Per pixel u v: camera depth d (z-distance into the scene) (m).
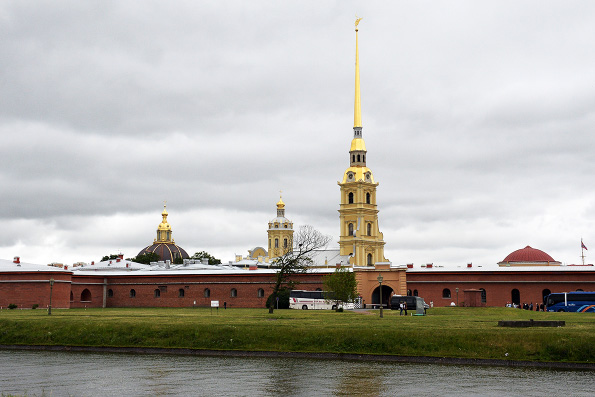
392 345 48.53
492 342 46.59
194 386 37.12
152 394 35.06
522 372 41.41
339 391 35.56
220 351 50.84
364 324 56.28
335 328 52.56
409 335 49.22
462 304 99.56
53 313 76.56
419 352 47.09
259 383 37.91
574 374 40.62
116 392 35.69
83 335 55.78
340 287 95.88
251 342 51.56
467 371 41.81
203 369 42.94
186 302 109.75
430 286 107.19
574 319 64.12
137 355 50.28
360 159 193.25
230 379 39.19
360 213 187.50
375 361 46.12
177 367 43.88
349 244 186.00
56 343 55.22
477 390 35.75
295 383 37.84
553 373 41.00
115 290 112.81
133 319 62.22
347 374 40.75
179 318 64.19
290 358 47.88
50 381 38.91
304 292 98.69
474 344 46.78
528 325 53.34
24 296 97.88
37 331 57.38
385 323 57.50
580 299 90.81
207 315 70.56
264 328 53.59
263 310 88.81
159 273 112.50
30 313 76.62
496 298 103.62
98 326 56.97
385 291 113.25
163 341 53.53
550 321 53.47
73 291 108.62
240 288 107.50
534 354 44.81
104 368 43.66
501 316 69.94
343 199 190.88
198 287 109.50
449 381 38.34
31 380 39.25
